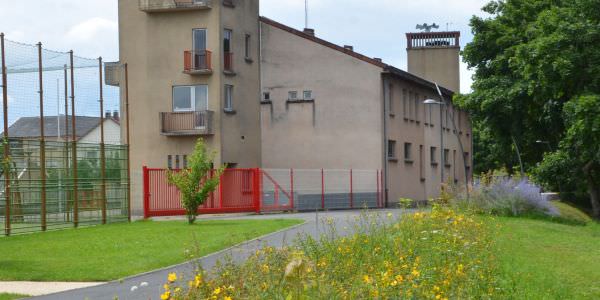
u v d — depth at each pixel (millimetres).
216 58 43875
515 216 32781
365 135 49750
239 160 45250
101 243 22656
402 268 10695
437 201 24359
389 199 50594
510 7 49938
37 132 34469
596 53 36219
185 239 23125
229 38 45000
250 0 46781
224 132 44000
